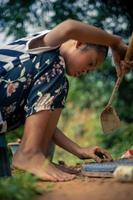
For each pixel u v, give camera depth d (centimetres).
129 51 266
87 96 636
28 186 197
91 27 255
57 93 252
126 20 554
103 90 619
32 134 249
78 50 262
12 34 545
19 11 545
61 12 548
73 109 682
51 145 282
